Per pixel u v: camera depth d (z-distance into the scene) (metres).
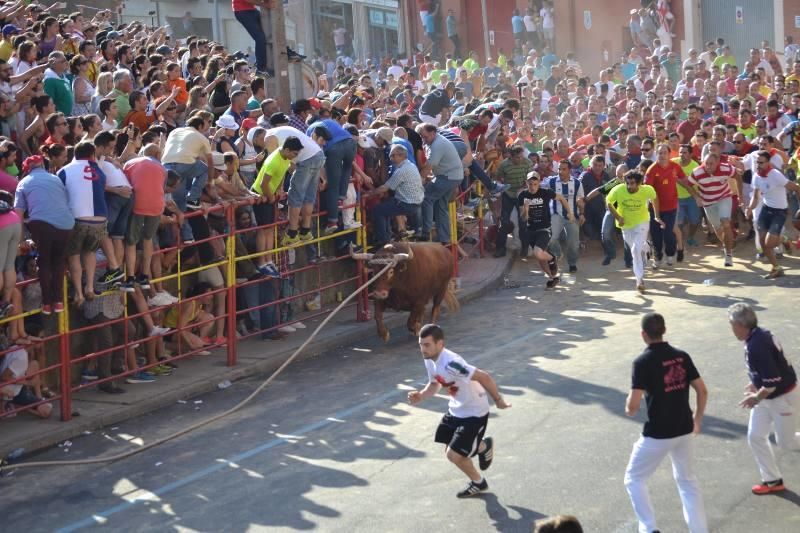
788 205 20.05
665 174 18.94
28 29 19.52
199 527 9.38
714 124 21.83
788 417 9.32
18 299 12.00
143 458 11.30
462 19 42.88
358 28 42.81
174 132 13.84
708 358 13.47
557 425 11.42
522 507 9.42
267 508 9.70
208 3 38.34
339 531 9.12
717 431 10.98
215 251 14.57
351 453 11.02
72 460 11.29
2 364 12.03
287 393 13.36
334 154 15.67
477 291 18.28
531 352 14.35
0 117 14.09
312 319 16.77
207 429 12.13
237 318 15.42
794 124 21.06
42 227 11.51
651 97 26.44
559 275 18.81
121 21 34.56
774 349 9.27
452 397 9.64
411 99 25.83
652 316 8.51
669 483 9.76
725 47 33.53
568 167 20.00
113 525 9.55
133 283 12.80
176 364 14.41
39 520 9.75
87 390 13.30
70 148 13.20
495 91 29.73
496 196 20.75
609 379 12.86
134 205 12.60
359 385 13.50
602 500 9.48
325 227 16.39
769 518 8.99
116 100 15.95
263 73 17.67
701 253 20.30
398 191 16.62
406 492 9.89
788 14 37.62
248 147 15.93
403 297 15.35
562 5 40.72
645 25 38.56
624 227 17.70
